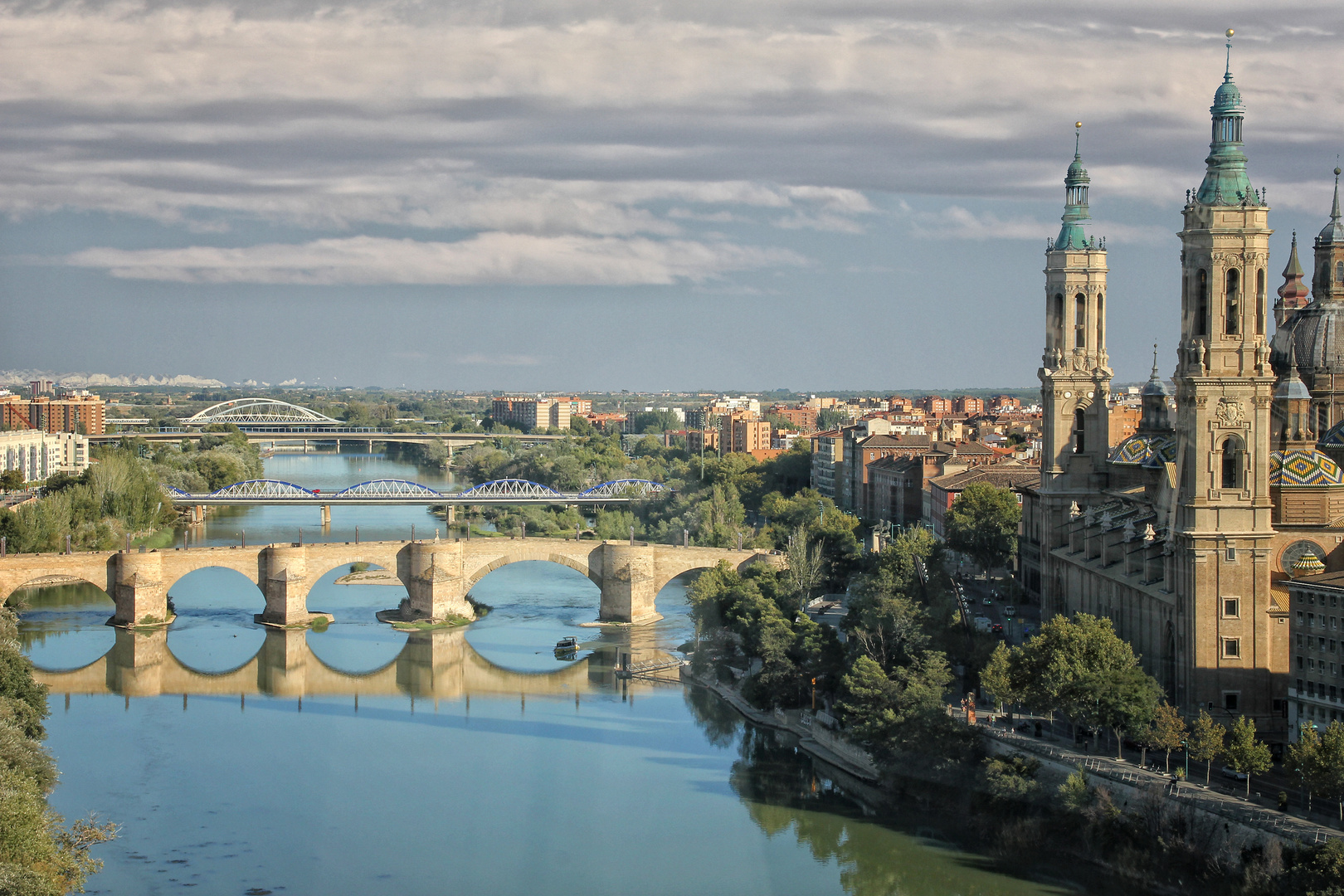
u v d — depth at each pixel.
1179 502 196.75
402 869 175.88
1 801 150.25
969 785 196.00
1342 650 180.88
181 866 178.12
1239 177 193.62
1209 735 176.12
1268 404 192.12
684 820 194.25
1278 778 179.38
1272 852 156.00
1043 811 185.38
